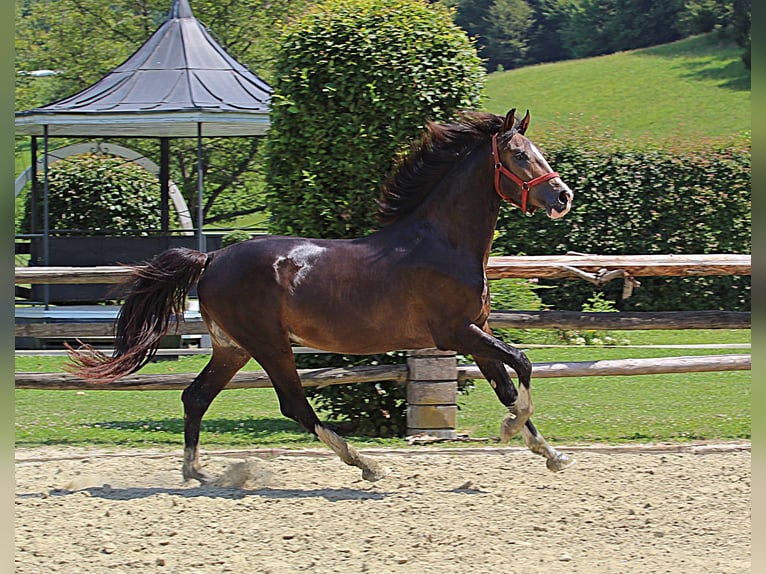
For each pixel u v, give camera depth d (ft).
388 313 27.02
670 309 67.36
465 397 45.47
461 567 20.86
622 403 42.63
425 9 34.68
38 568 20.95
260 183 90.74
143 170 81.35
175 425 37.88
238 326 27.55
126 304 28.25
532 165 26.48
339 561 21.35
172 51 67.97
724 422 37.17
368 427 36.06
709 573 20.40
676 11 235.61
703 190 66.85
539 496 26.55
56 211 76.28
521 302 57.88
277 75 34.99
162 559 21.31
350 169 34.42
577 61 222.07
